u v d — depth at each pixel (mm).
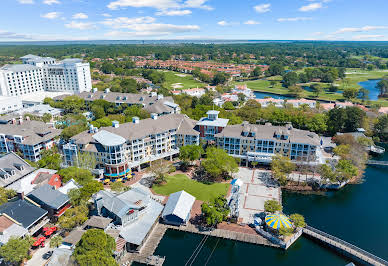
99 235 74875
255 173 138625
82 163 127250
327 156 155750
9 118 169500
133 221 95000
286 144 141000
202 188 124438
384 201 120938
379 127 186125
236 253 90938
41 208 94938
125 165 129000
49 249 87062
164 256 88875
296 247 93938
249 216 105812
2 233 80125
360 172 144000
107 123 165500
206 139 155375
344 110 191750
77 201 102062
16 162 119500
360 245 94188
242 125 152250
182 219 99312
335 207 116062
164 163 134875
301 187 127688
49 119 194625
